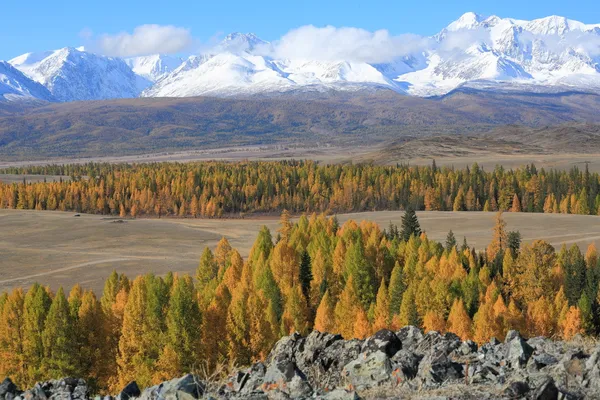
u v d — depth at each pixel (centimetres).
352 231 11962
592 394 1520
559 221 17262
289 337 2055
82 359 6712
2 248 15962
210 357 6231
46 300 7050
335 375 1808
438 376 1680
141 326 6481
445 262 9519
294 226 14738
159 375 6088
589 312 7362
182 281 6412
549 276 9612
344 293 8531
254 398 1591
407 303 7631
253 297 6450
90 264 13900
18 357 6819
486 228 16850
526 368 1719
